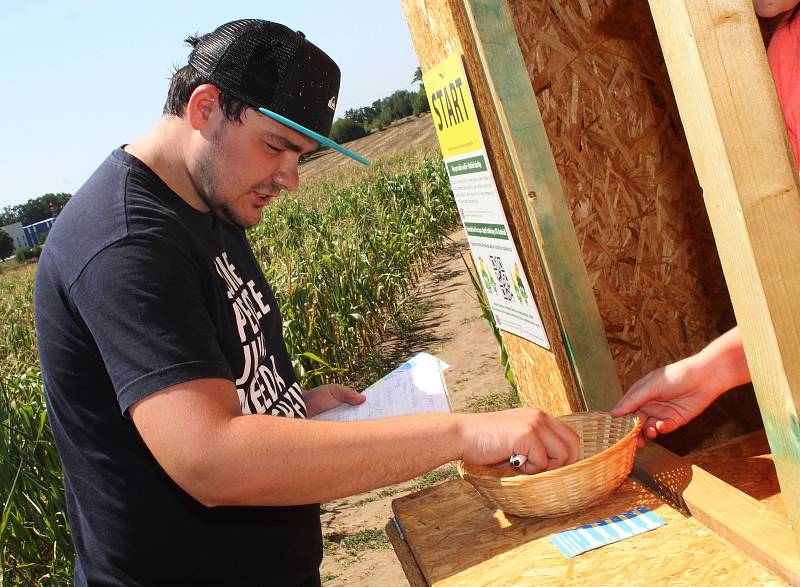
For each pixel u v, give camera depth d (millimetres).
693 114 907
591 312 1942
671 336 2566
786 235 893
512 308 2160
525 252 1917
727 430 2600
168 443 1115
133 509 1305
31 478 4000
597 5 2373
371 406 1752
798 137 1607
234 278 1479
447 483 1701
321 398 1845
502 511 1463
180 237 1254
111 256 1163
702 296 2561
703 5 851
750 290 921
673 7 873
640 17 2381
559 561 1215
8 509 3619
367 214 13211
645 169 2480
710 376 1526
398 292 10062
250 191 1389
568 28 2375
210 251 1396
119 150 1335
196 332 1172
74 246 1209
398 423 1233
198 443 1104
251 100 1285
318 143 1391
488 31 1768
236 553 1383
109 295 1147
